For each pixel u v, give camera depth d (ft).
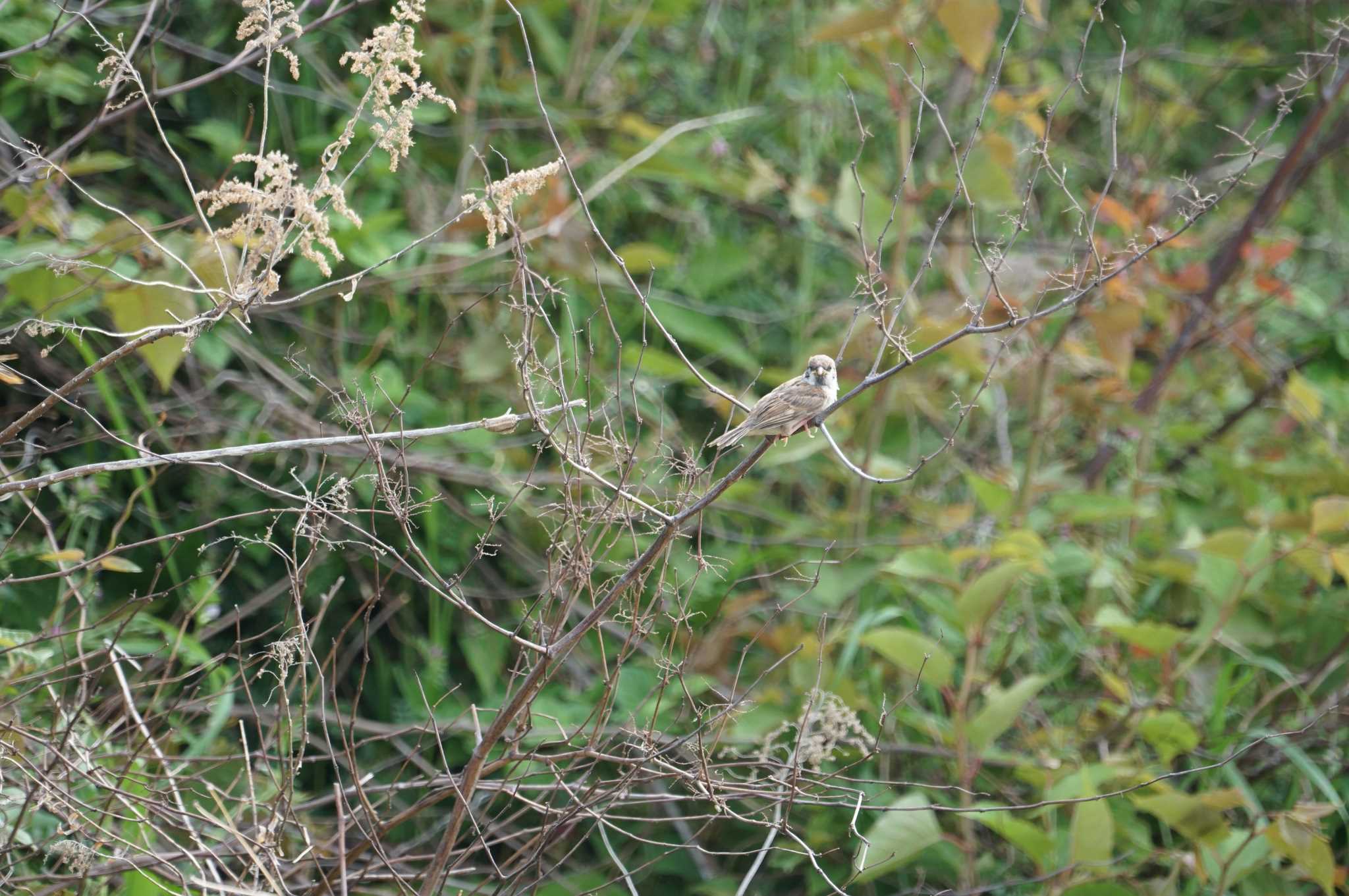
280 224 19.42
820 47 47.75
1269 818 30.42
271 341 36.60
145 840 22.89
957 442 43.11
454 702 35.09
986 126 48.01
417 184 39.14
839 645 35.83
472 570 37.17
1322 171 55.21
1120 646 37.50
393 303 37.22
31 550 28.25
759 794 22.94
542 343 37.04
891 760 34.65
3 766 23.26
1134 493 40.11
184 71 36.88
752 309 45.52
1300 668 35.86
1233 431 45.55
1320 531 31.78
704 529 38.34
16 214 27.04
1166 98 52.65
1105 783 31.55
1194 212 20.70
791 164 48.21
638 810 34.22
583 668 36.27
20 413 31.94
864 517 36.81
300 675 23.34
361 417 22.07
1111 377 37.86
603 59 46.26
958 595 33.17
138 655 29.43
